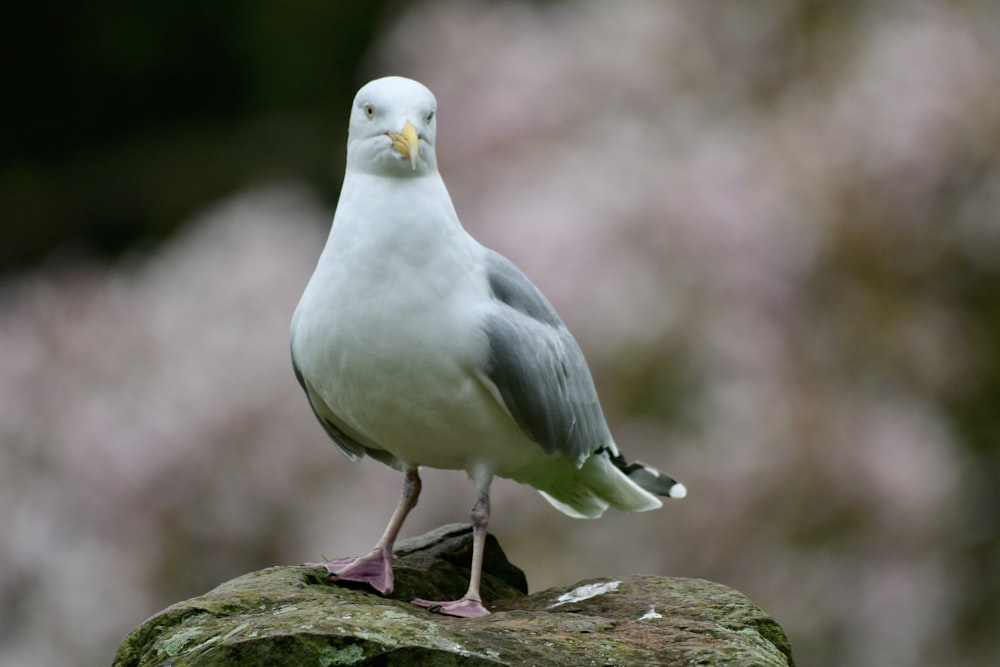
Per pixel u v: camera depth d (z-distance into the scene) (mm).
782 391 11695
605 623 6559
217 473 12125
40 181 24281
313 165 23281
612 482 8000
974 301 12820
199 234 14312
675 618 6738
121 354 12867
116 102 25281
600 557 11539
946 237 12609
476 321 6965
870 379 12273
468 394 7035
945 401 12648
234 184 23375
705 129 13031
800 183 12445
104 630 12203
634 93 13336
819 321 12141
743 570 11531
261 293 13047
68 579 12242
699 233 11906
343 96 23938
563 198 12102
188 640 6152
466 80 13516
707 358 11711
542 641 6199
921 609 11773
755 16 13727
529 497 11547
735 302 11875
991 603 12383
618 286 11703
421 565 7648
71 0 24797
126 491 12234
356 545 11758
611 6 13930
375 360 6949
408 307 6906
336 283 6996
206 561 12227
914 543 11719
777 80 13656
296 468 12133
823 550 11578
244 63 24812
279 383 12352
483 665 5891
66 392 12836
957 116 12695
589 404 7605
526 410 7109
